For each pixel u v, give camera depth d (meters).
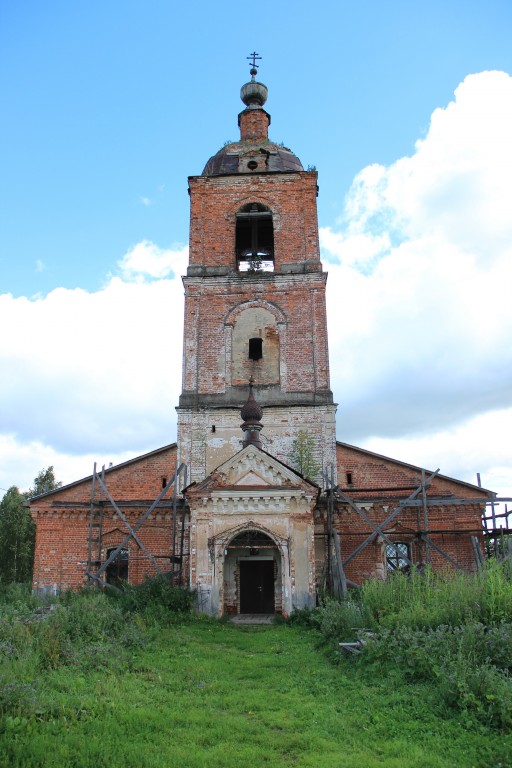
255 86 33.12
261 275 27.86
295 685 11.55
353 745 8.26
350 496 26.48
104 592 22.55
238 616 21.91
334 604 17.44
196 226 29.05
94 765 7.19
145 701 9.88
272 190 29.39
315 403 25.91
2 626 12.49
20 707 8.47
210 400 26.34
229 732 8.63
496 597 12.89
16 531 50.12
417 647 11.03
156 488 27.23
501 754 7.59
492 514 25.09
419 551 25.41
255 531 22.03
